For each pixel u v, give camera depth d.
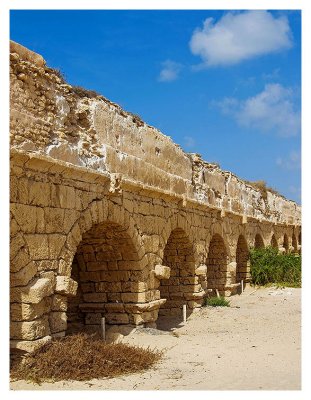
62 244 12.27
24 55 11.70
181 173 21.31
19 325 10.80
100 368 10.98
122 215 15.36
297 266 34.56
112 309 16.31
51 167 11.88
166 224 18.88
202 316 20.72
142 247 16.59
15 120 11.12
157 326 18.83
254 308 22.97
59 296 11.95
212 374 11.17
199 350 13.99
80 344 11.36
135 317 16.14
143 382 10.49
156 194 17.73
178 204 20.20
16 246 10.77
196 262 22.00
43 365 10.55
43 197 11.70
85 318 16.53
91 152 14.22
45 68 12.53
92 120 14.48
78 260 16.59
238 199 30.89
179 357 13.06
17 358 10.77
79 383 10.31
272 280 34.06
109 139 15.31
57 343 11.13
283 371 11.31
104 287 16.44
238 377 10.81
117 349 12.05
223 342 15.27
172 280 21.89
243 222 30.83
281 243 43.94
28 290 10.84
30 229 11.20
